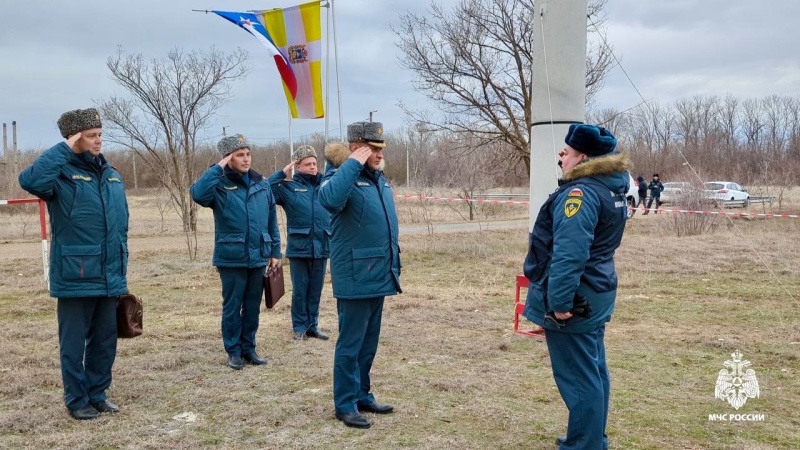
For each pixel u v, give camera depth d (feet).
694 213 53.26
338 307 13.70
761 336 21.18
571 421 11.18
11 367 17.43
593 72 64.28
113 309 14.17
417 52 77.61
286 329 22.38
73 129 13.24
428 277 34.27
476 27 64.75
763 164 94.73
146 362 17.71
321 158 43.14
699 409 14.71
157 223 70.28
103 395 14.35
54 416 13.79
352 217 13.24
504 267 37.06
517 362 18.39
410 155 106.22
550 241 11.24
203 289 31.19
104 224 13.57
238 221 17.38
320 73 27.96
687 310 25.35
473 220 71.46
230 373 17.13
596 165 10.95
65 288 13.24
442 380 16.35
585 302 10.78
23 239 54.49
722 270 34.91
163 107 58.49
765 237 48.57
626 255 39.81
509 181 84.33
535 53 19.85
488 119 66.85
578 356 11.08
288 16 27.96
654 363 18.33
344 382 13.60
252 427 13.38
